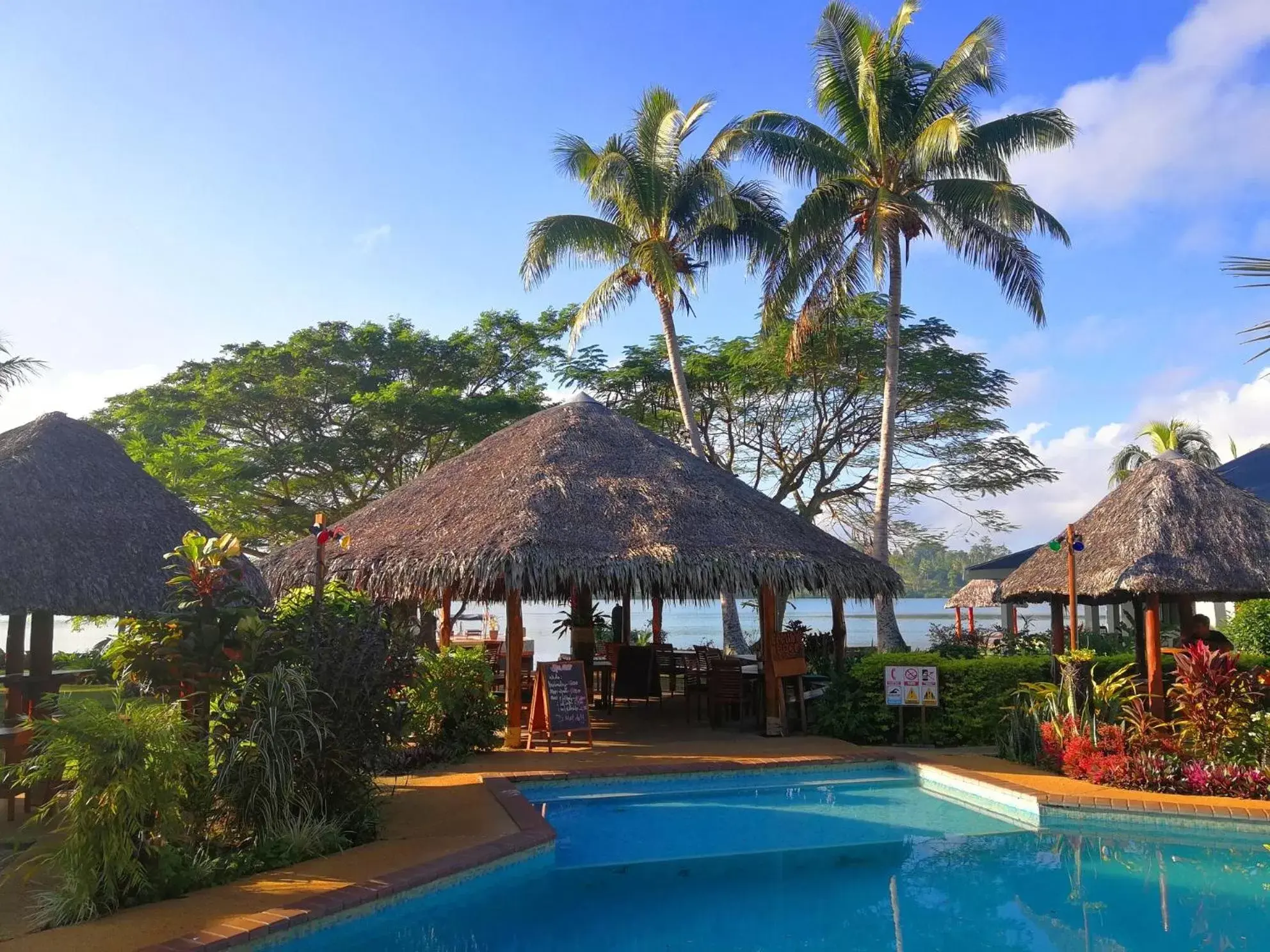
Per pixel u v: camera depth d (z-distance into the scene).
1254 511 11.45
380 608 8.41
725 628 25.22
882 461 21.34
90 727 5.95
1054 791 9.30
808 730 13.73
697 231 24.12
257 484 30.75
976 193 20.39
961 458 31.47
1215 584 10.64
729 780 10.91
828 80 21.31
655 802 10.03
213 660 7.42
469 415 30.20
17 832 7.46
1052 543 11.62
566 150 24.80
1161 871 7.71
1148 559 10.99
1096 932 6.36
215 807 7.07
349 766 7.52
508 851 7.38
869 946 6.13
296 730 7.02
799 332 22.45
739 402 31.73
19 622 11.75
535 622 66.19
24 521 8.49
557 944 6.16
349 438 30.80
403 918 6.39
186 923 5.58
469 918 6.66
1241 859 7.96
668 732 13.83
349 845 7.35
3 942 5.28
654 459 14.16
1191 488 11.80
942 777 10.51
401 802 9.04
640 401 31.98
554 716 12.09
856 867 7.86
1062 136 20.48
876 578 13.59
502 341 34.09
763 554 12.41
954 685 12.45
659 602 20.56
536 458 13.60
